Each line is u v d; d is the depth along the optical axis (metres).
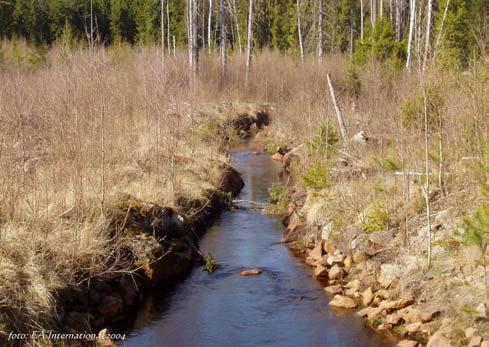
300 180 13.40
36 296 6.71
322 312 7.84
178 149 14.41
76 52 16.02
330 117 14.57
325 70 26.34
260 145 21.16
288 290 8.66
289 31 48.75
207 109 22.53
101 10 48.44
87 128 10.54
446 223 8.27
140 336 7.27
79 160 9.14
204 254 10.20
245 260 9.95
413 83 10.45
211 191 12.95
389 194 9.62
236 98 27.31
